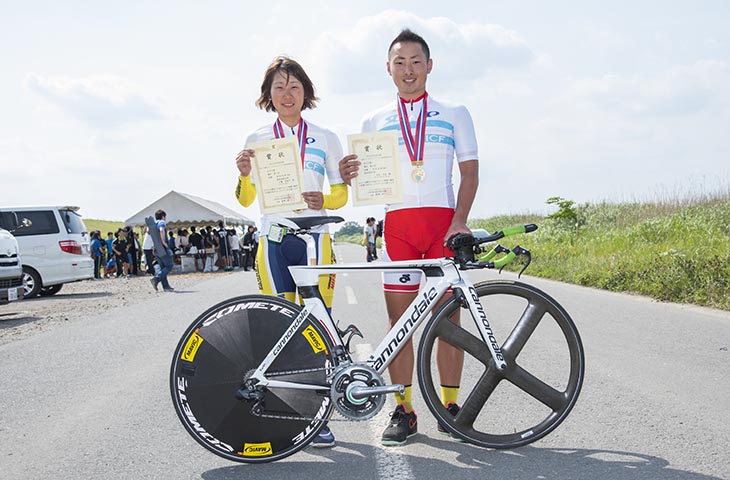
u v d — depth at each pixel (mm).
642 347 6203
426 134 4043
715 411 4207
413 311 3607
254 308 3592
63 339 8219
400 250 4066
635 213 21078
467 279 3682
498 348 3643
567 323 3695
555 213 20766
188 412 3539
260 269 3996
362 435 4090
